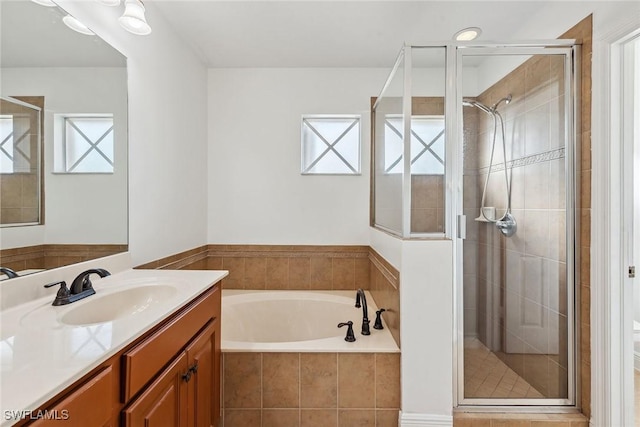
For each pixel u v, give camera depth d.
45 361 0.68
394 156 2.03
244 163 2.88
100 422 0.75
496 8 2.00
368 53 2.60
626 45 1.56
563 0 1.82
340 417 1.69
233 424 1.69
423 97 1.77
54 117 1.27
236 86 2.87
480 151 1.77
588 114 1.68
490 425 1.66
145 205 1.90
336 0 1.93
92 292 1.21
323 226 2.89
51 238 1.26
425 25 2.19
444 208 1.77
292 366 1.69
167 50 2.15
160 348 1.02
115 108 1.62
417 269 1.68
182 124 2.39
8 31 1.08
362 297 2.03
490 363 1.76
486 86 1.78
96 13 1.50
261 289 2.89
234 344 1.74
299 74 2.87
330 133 2.94
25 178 1.15
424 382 1.66
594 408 1.64
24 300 1.11
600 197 1.61
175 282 1.42
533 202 1.79
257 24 2.18
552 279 1.79
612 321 1.58
